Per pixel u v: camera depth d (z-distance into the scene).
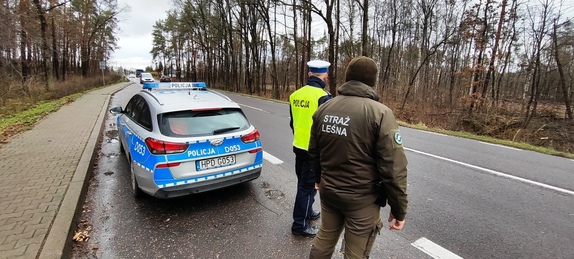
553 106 16.45
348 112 1.81
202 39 42.84
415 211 3.75
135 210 3.73
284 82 32.69
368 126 1.74
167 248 2.94
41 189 3.96
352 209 1.88
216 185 3.81
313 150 2.12
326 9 17.89
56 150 5.86
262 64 31.83
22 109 12.33
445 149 7.12
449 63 24.73
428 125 14.21
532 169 5.51
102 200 4.01
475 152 6.84
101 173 5.05
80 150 5.88
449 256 2.83
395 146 1.69
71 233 3.08
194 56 49.50
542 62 17.11
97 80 33.50
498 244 3.03
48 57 20.67
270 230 3.30
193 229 3.30
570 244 3.03
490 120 13.88
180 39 48.78
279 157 6.06
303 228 3.16
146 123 4.00
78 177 4.42
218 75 42.81
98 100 16.16
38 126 8.41
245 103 18.02
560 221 3.50
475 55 16.34
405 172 1.72
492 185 4.65
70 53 40.38
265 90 30.30
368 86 1.91
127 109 5.49
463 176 5.07
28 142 6.50
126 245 2.98
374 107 1.77
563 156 6.55
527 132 12.75
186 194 3.63
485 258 2.80
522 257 2.82
